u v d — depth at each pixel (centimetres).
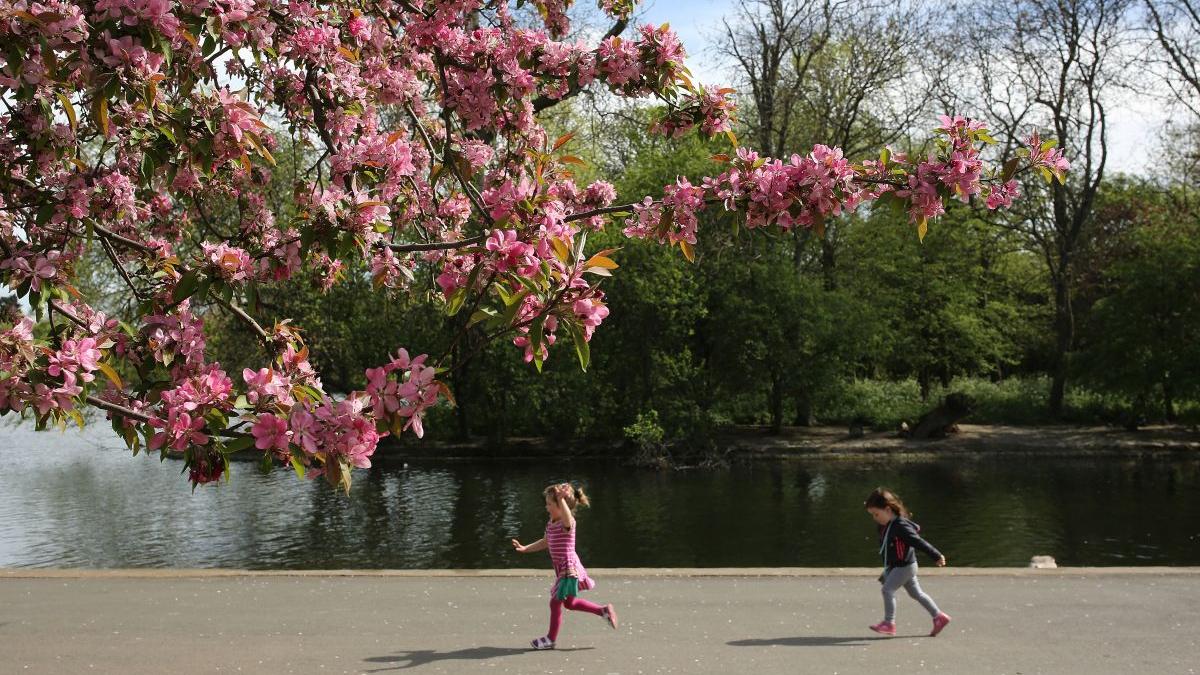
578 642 813
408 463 3353
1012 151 3691
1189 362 3453
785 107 3675
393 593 999
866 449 3406
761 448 3425
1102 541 1973
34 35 404
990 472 2981
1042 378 4456
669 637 829
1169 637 822
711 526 2188
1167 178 4138
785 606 942
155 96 445
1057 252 4362
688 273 3362
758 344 3431
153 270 530
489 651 787
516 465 3300
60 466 3259
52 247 549
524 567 1786
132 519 2280
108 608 936
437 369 390
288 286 2927
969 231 4034
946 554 1875
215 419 397
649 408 3366
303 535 2100
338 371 3456
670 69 617
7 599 976
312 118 754
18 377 384
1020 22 3662
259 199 809
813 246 3900
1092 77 3706
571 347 3275
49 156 508
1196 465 3070
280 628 860
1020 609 925
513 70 643
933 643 806
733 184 510
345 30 674
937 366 4475
